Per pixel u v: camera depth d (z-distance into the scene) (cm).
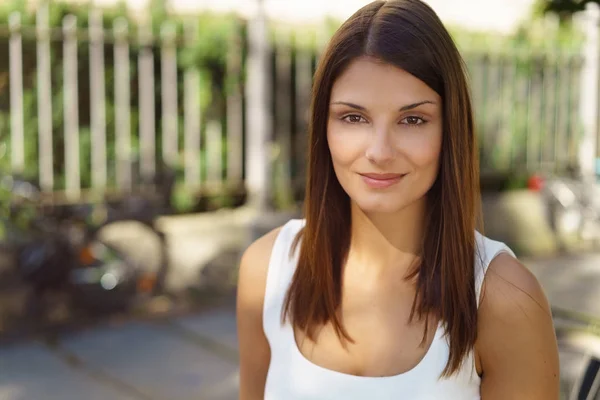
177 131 660
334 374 112
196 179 627
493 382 113
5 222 456
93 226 467
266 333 122
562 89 718
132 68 631
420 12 106
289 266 124
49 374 381
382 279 116
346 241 120
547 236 620
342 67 108
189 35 566
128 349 414
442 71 105
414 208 116
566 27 700
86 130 621
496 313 110
